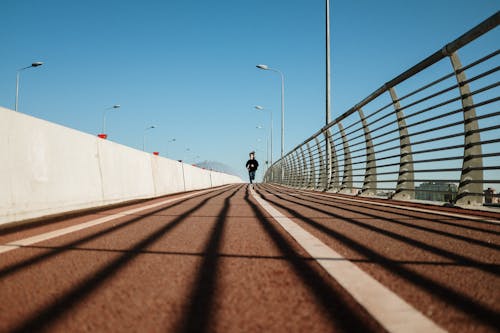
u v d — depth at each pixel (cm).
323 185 1725
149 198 1145
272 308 161
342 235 355
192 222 470
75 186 643
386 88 893
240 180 8825
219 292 184
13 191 475
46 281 208
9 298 179
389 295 174
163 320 149
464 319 144
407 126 841
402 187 883
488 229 396
